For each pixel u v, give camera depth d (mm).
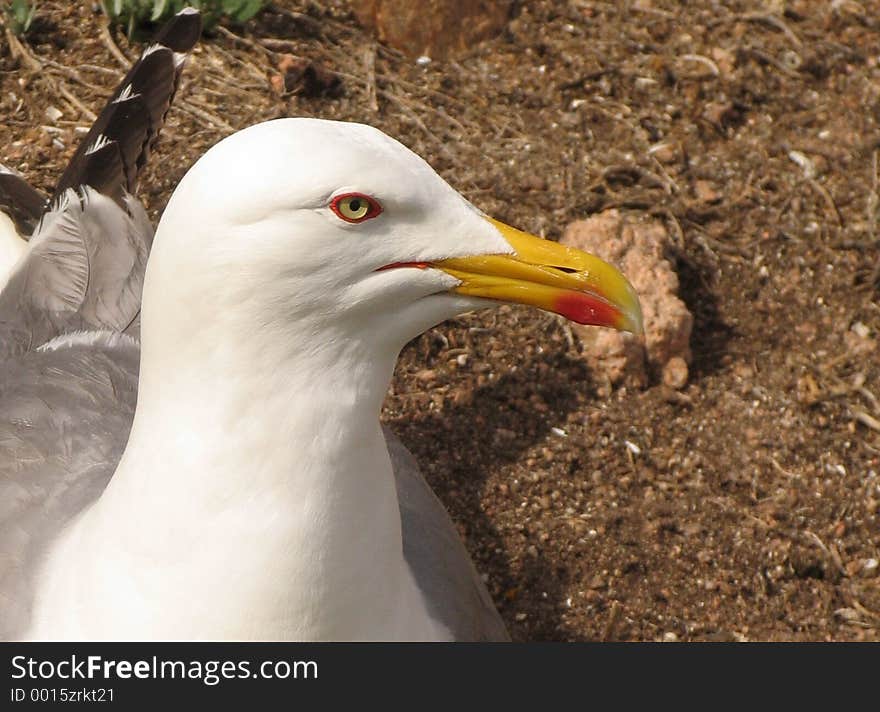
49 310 5746
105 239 5957
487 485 7078
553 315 7613
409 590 4785
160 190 7680
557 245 4289
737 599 6852
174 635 4176
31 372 5422
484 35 8852
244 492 4008
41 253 5898
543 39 8898
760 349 7766
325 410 3986
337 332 3965
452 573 5523
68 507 4770
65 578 4426
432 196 4031
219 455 3977
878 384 7660
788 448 7383
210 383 3941
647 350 7473
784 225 8234
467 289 4223
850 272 8094
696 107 8703
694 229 8102
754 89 8859
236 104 8086
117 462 4988
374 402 4109
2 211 6629
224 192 3760
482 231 4160
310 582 4145
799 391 7590
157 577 4137
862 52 9203
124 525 4164
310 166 3764
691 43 9047
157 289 3916
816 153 8602
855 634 6777
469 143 8234
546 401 7387
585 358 7520
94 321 5746
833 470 7344
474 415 7277
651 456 7270
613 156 8320
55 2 8438
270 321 3871
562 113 8531
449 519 6047
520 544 6918
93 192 6020
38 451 4996
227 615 4141
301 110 8141
